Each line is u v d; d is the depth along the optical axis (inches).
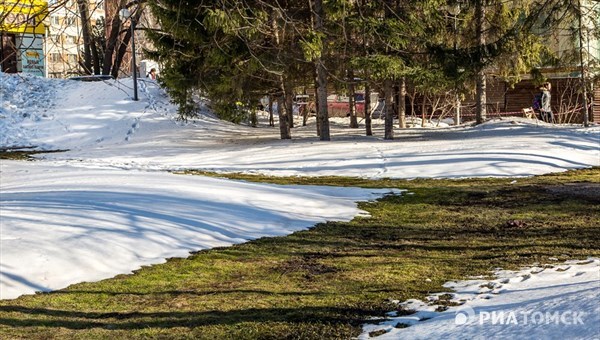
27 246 368.8
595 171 738.8
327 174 783.7
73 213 449.4
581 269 315.6
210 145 1116.5
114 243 392.8
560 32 1397.6
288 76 1103.0
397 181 718.5
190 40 919.0
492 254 382.6
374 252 403.5
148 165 893.8
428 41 1039.6
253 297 311.6
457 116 1480.1
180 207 499.8
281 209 529.7
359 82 1078.4
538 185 653.9
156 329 269.3
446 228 475.2
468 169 758.5
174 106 1403.8
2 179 716.0
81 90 1446.9
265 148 1010.1
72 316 288.2
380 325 256.1
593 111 1478.8
